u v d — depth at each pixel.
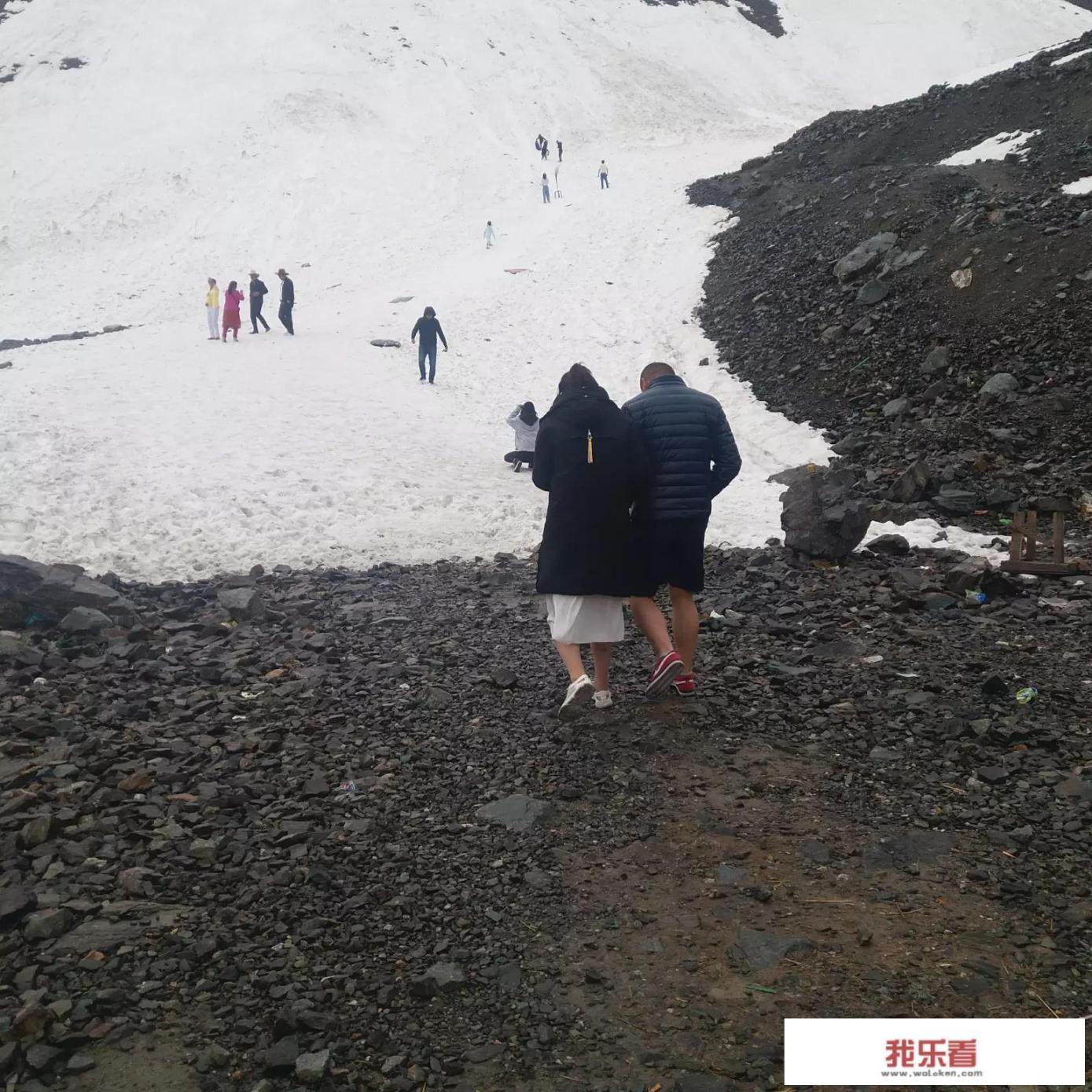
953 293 16.72
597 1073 2.59
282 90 54.03
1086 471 11.12
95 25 61.22
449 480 12.32
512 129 53.47
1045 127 23.92
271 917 3.26
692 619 5.23
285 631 6.67
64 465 11.22
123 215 41.09
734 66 70.12
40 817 3.72
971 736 4.68
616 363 20.27
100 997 2.78
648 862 3.66
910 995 2.86
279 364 19.59
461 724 4.95
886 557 8.67
